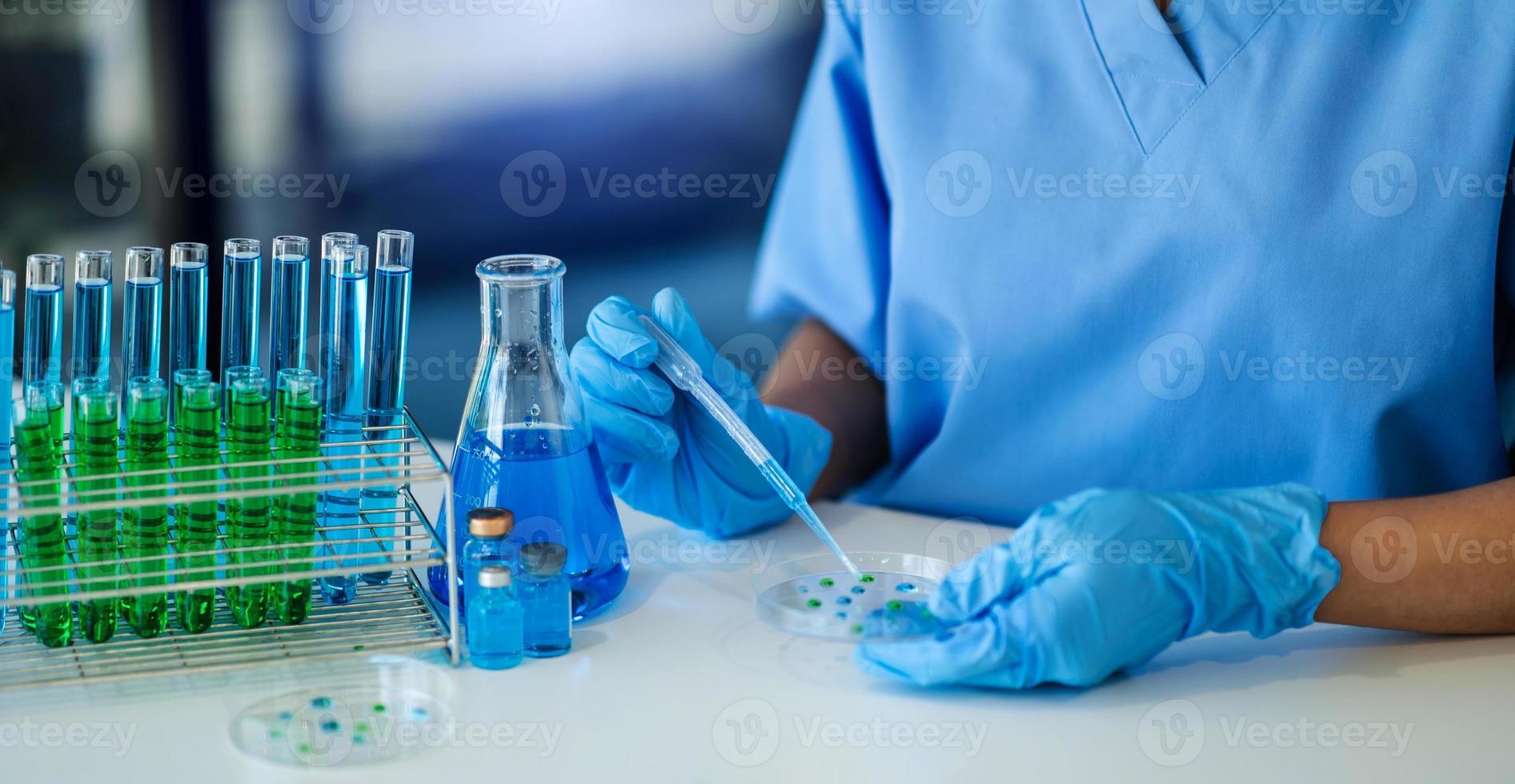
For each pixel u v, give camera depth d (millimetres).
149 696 989
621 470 1366
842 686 1025
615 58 4914
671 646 1094
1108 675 1046
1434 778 895
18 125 4035
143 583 1021
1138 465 1510
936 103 1563
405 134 4797
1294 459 1440
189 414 1011
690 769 893
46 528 984
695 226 4871
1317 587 1058
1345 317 1366
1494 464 1414
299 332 1116
